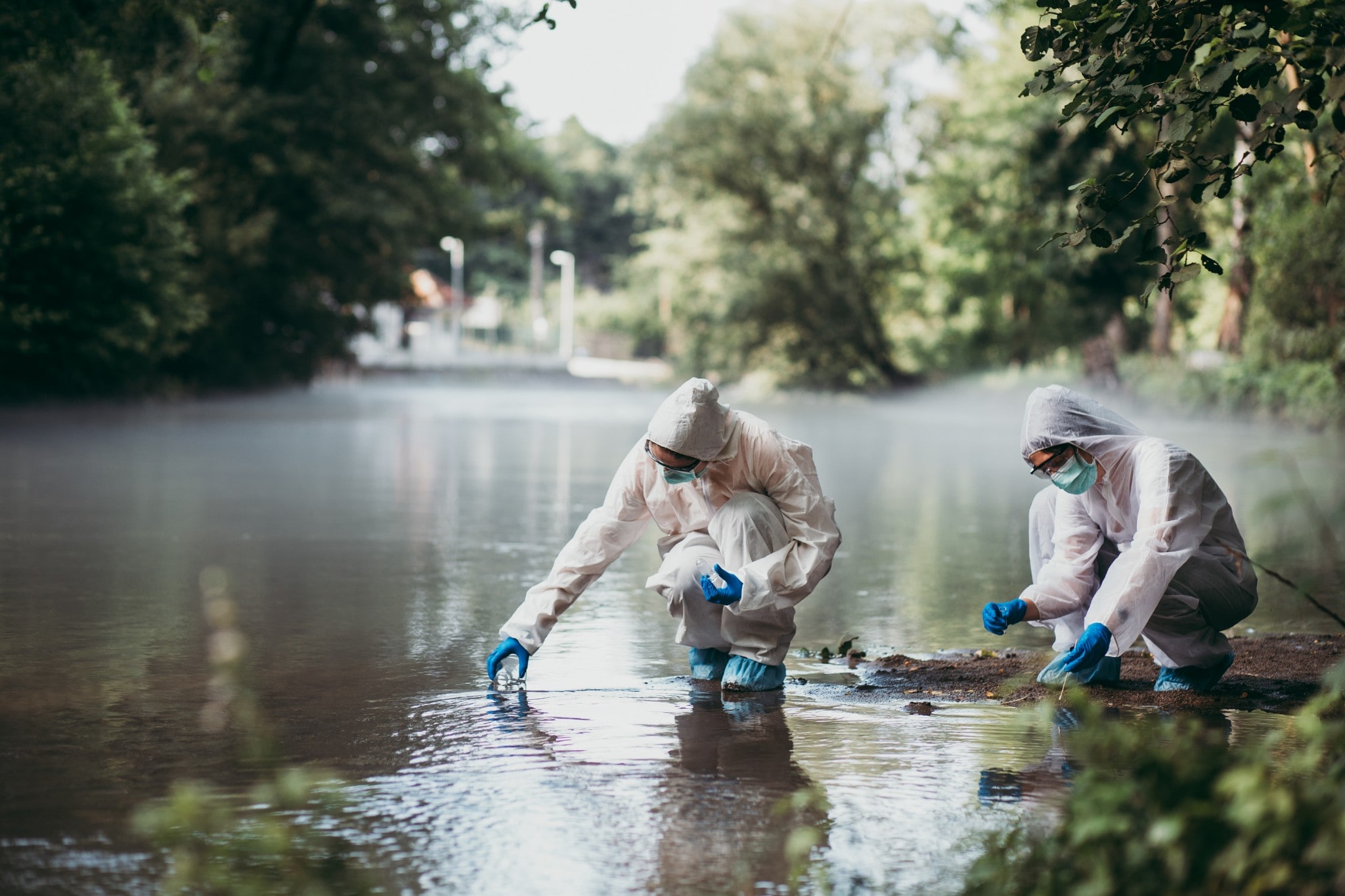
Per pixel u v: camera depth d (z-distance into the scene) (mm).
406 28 35406
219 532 9711
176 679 4844
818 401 46312
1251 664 5254
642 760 3754
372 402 38406
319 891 2645
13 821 3162
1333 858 2053
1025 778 3570
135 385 31328
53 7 11086
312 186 34969
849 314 44594
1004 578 7887
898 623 6312
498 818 3215
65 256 23750
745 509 4715
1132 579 4500
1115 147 31750
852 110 42719
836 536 4766
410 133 36875
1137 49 3736
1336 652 5492
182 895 2688
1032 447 4684
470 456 18344
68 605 6484
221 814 3219
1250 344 26391
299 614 6367
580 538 4922
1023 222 35719
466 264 104688
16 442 19094
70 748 3848
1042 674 4910
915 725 4191
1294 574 7820
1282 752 3738
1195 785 2330
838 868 2852
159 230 24781
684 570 4809
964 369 46438
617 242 107750
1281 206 21984
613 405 39312
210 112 30500
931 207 46781
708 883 2775
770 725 4191
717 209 46344
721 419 4605
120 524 10055
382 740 3975
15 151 21344
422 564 8242
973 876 2480
